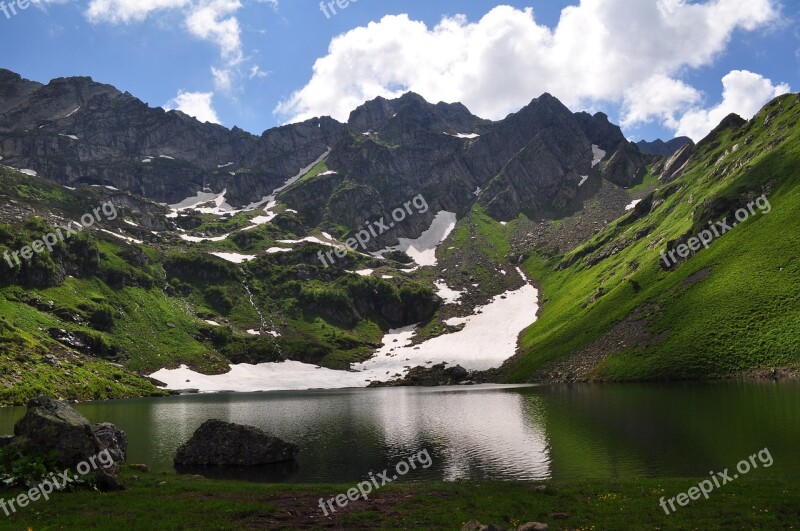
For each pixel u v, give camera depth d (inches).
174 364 7219.5
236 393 5944.9
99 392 5246.1
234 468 2038.6
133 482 1551.4
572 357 5925.2
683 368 4500.5
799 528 994.7
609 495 1317.7
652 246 7623.0
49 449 1398.9
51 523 1033.5
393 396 5049.2
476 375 6825.8
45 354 5551.2
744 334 4490.7
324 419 3398.1
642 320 5664.4
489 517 1141.7
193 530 1028.5
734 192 6378.0
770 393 3189.0
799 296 4490.7
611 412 3019.2
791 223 5349.4
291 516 1200.8
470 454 2164.1
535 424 2819.9
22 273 7322.8
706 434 2177.7
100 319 7367.1
